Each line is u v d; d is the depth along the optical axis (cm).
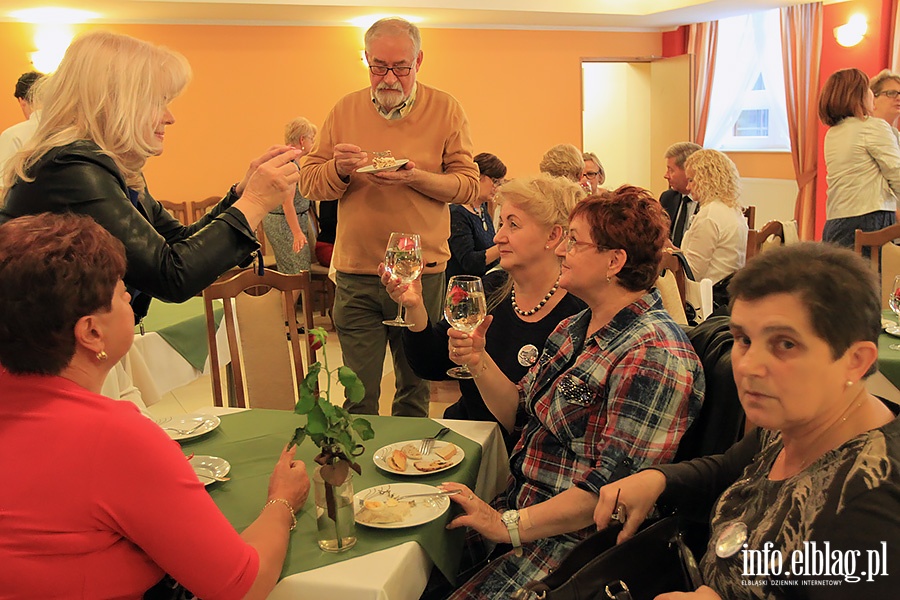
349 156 268
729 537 108
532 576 160
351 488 138
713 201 374
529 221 198
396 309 285
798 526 99
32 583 109
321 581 127
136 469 111
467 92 784
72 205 149
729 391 153
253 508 154
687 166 390
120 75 155
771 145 843
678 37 870
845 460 98
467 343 182
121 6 619
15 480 109
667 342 155
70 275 109
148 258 153
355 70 729
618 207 161
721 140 889
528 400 183
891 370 241
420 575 140
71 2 597
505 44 788
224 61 702
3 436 111
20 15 654
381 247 279
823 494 97
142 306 178
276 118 721
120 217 152
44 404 112
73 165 149
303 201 583
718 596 108
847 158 429
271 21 704
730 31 848
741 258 375
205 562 114
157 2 603
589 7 727
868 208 430
